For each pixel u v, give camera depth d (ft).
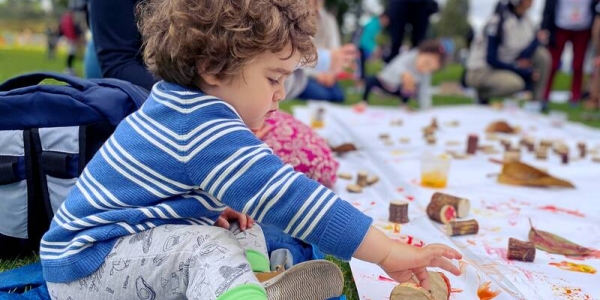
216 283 3.90
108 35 7.31
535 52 19.74
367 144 11.84
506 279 5.54
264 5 4.25
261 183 4.09
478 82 20.06
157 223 4.42
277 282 4.43
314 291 4.56
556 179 8.81
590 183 9.23
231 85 4.35
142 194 4.34
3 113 5.76
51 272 4.52
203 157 4.14
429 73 18.08
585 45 20.56
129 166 4.35
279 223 4.17
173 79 4.45
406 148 11.60
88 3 8.38
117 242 4.37
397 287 4.46
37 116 5.79
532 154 11.30
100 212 4.42
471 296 5.21
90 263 4.36
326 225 4.15
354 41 26.37
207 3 4.23
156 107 4.38
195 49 4.22
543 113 19.43
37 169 5.88
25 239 6.02
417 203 7.93
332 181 8.20
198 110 4.25
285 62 4.43
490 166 10.21
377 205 7.78
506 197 8.29
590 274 5.73
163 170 4.25
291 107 17.42
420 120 15.31
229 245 4.21
